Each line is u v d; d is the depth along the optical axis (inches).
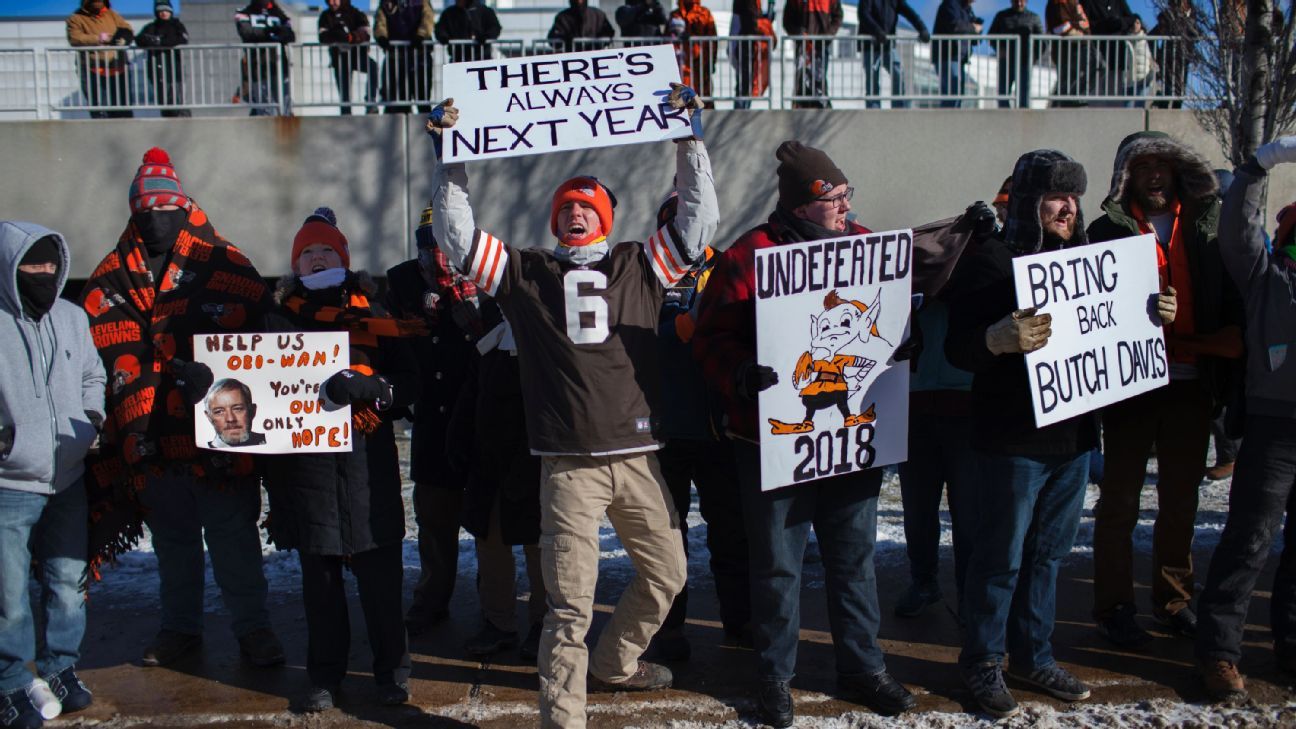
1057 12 448.5
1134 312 151.8
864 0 444.8
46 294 147.9
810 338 141.3
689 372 164.2
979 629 150.0
